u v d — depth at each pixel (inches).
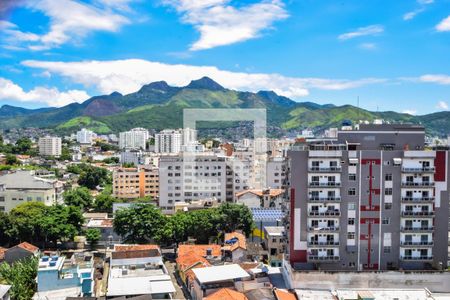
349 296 3722.9
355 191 4101.9
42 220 6043.3
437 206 4097.0
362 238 4116.6
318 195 4101.9
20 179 7613.2
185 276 4677.7
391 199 4104.3
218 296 3659.0
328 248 4114.2
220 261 5049.2
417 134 4229.8
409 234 4097.0
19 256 5147.6
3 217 6058.1
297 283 3887.8
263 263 5201.8
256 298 3656.5
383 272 3914.9
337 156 4087.1
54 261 4202.8
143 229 5935.0
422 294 3794.3
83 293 3932.1
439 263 4101.9
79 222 6496.1
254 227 6338.6
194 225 6053.2
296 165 4109.3
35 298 3772.1
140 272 4534.9
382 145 4244.6
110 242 6466.5
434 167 4072.3
